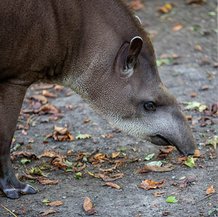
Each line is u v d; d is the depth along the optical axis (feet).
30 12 28.45
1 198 29.99
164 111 30.96
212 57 47.29
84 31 29.81
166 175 31.58
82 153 34.24
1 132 29.55
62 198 29.89
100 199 29.66
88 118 39.14
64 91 43.68
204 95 41.47
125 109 30.76
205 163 32.63
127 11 30.48
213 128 36.60
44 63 29.53
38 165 33.24
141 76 30.45
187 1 57.16
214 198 29.14
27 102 42.11
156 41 50.39
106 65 30.25
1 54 28.60
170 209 28.45
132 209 28.66
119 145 35.22
